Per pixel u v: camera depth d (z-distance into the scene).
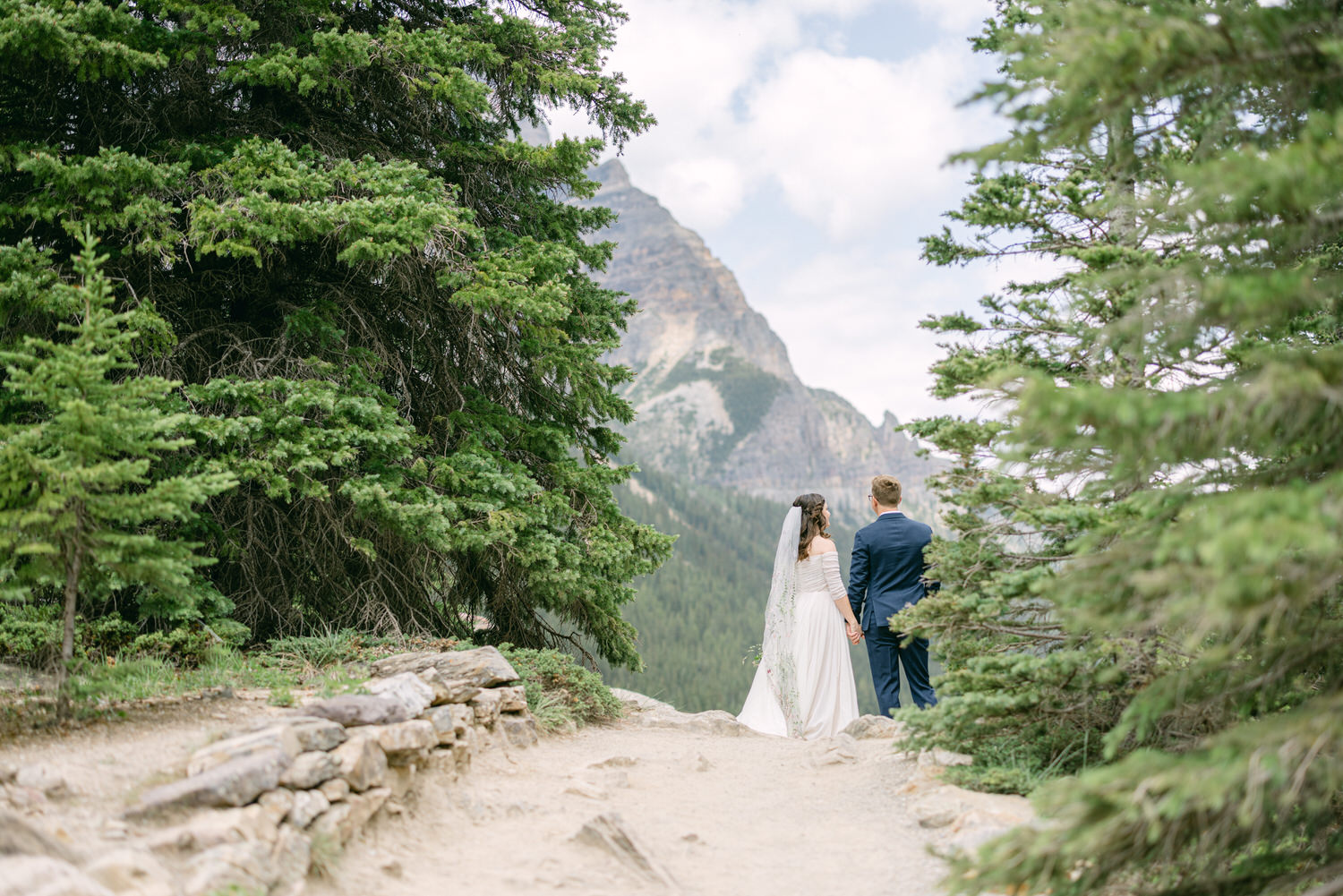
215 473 7.21
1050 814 3.12
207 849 3.53
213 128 9.41
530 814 5.08
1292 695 4.21
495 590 10.24
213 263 9.09
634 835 4.58
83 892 2.90
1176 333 3.15
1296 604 2.81
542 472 10.06
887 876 4.37
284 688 5.95
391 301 9.98
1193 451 2.85
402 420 8.84
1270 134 3.61
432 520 7.92
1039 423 2.80
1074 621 3.42
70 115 8.70
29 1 7.23
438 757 5.29
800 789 5.95
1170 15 3.00
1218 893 3.44
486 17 9.75
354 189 8.68
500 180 10.83
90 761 4.40
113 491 5.41
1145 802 2.82
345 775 4.41
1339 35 2.96
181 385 7.73
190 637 7.11
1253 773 2.77
